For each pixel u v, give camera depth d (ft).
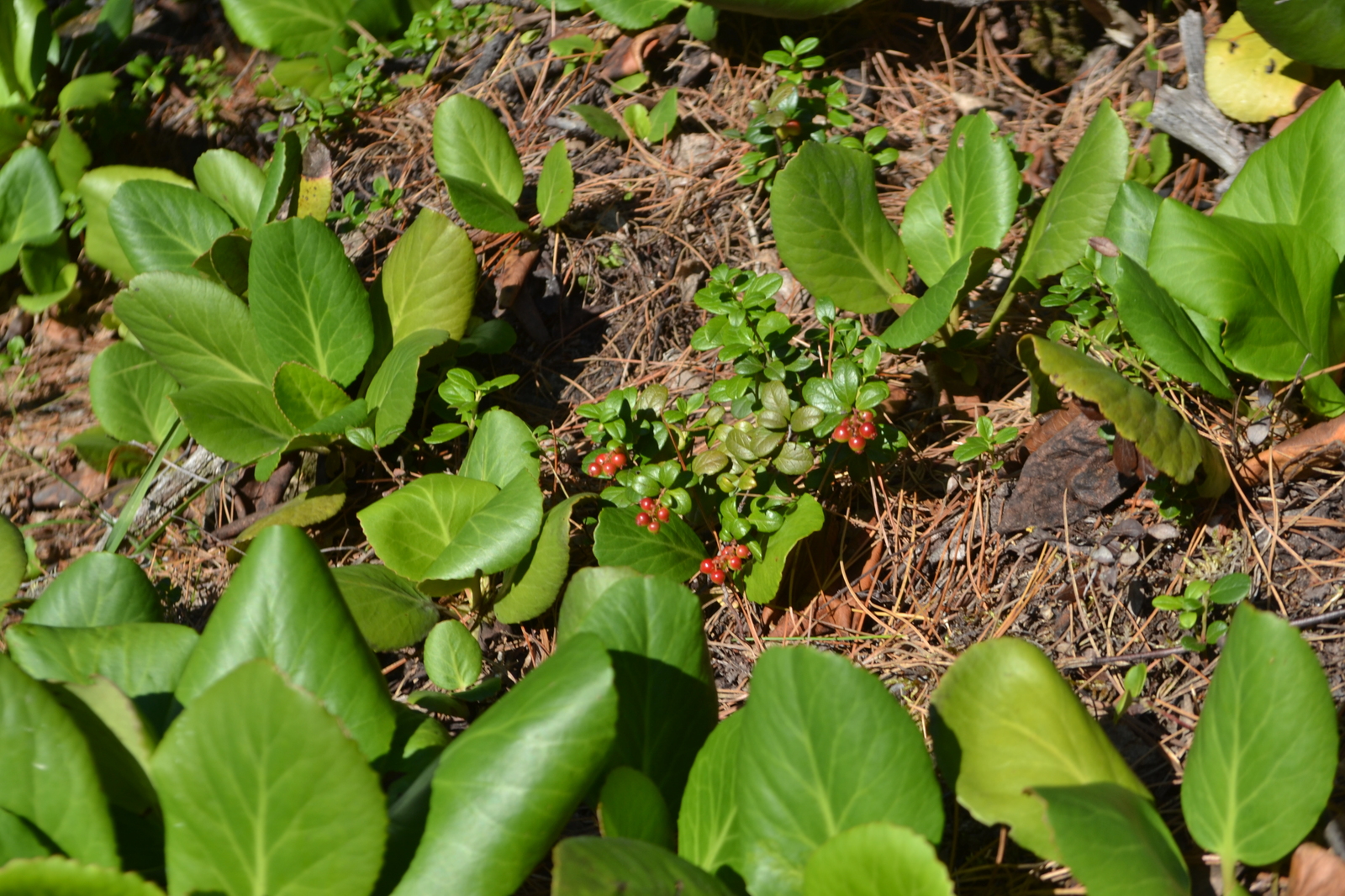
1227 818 3.11
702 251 3.99
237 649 3.19
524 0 4.49
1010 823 3.10
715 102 4.18
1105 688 3.40
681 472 3.58
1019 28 4.11
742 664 3.56
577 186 4.13
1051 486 3.56
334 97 4.42
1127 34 4.04
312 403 3.78
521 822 3.08
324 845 3.05
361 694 3.19
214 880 3.07
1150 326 3.41
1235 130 3.83
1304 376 3.45
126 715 3.12
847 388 3.49
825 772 3.10
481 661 3.51
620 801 3.12
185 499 3.93
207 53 4.78
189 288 3.83
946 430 3.71
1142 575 3.48
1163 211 3.41
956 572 3.57
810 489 3.60
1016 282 3.63
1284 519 3.47
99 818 3.08
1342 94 3.49
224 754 3.04
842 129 4.04
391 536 3.57
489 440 3.66
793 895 3.09
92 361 4.27
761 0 3.96
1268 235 3.44
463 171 4.03
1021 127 4.00
